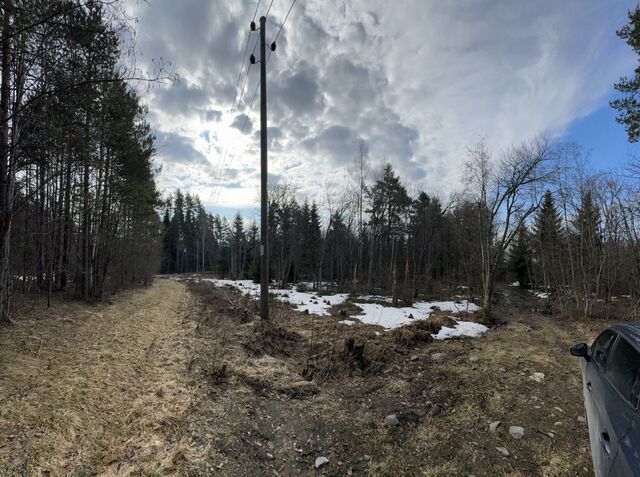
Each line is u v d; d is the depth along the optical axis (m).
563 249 24.09
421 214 36.53
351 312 16.66
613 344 3.83
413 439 4.73
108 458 3.87
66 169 9.53
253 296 21.72
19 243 11.31
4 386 5.11
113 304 16.80
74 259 16.48
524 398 6.04
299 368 7.46
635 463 2.33
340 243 40.41
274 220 41.25
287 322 13.00
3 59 6.21
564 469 4.07
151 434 4.33
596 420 3.43
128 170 18.62
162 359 7.43
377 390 6.35
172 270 82.38
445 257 39.41
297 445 4.53
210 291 26.45
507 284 43.22
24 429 4.05
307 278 49.94
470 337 11.24
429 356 8.65
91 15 5.20
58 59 5.95
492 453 4.41
